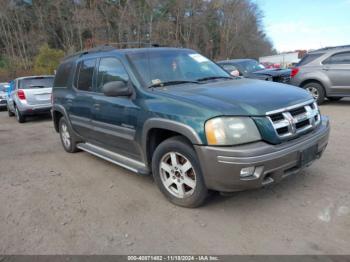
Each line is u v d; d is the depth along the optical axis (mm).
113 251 2998
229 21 49781
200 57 4980
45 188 4633
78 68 5574
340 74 9000
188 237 3133
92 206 3932
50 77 11344
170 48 4863
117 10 39969
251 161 2998
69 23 41688
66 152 6582
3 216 3820
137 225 3414
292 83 10023
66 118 5992
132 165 4320
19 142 7938
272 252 2816
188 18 45875
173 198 3748
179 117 3365
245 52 54656
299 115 3465
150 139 3908
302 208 3488
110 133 4586
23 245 3180
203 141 3172
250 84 4047
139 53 4445
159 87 4004
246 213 3477
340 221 3199
